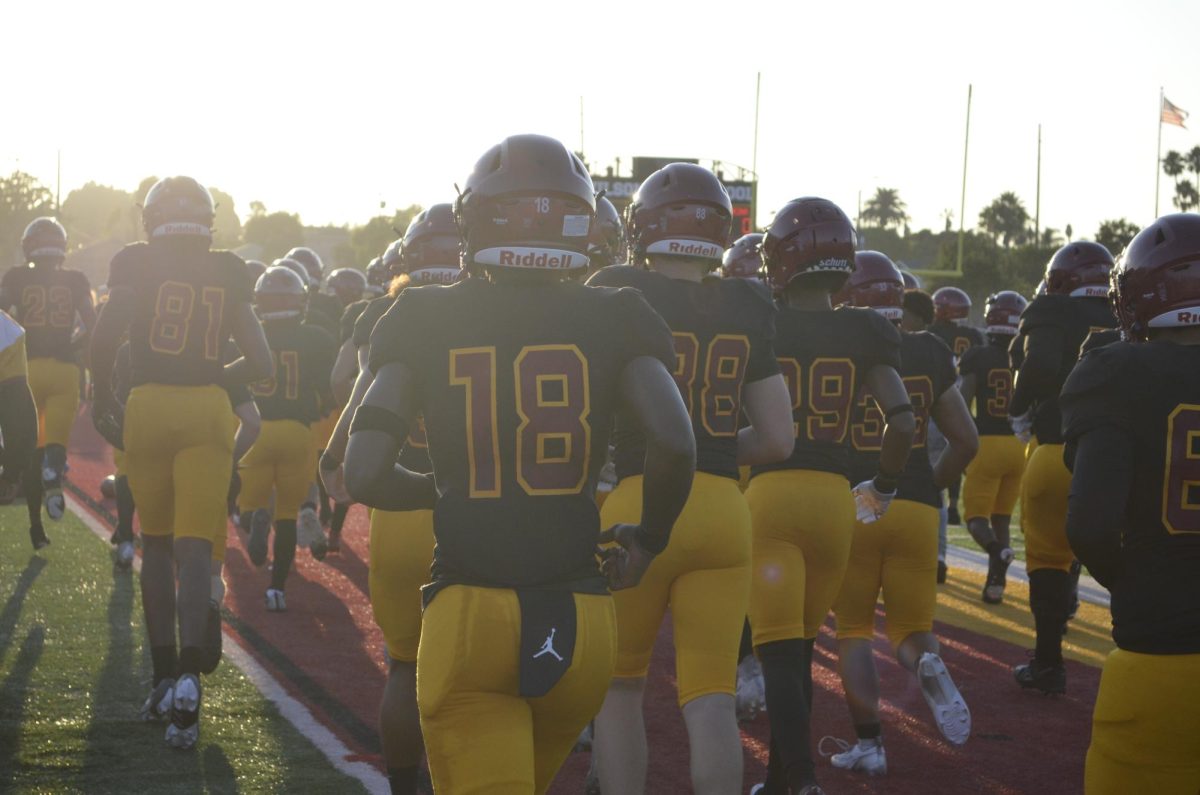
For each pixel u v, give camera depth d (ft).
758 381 12.23
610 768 11.70
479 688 8.16
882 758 16.16
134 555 29.04
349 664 20.99
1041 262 205.36
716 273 12.82
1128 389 8.95
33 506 28.50
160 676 17.07
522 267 8.59
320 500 35.24
